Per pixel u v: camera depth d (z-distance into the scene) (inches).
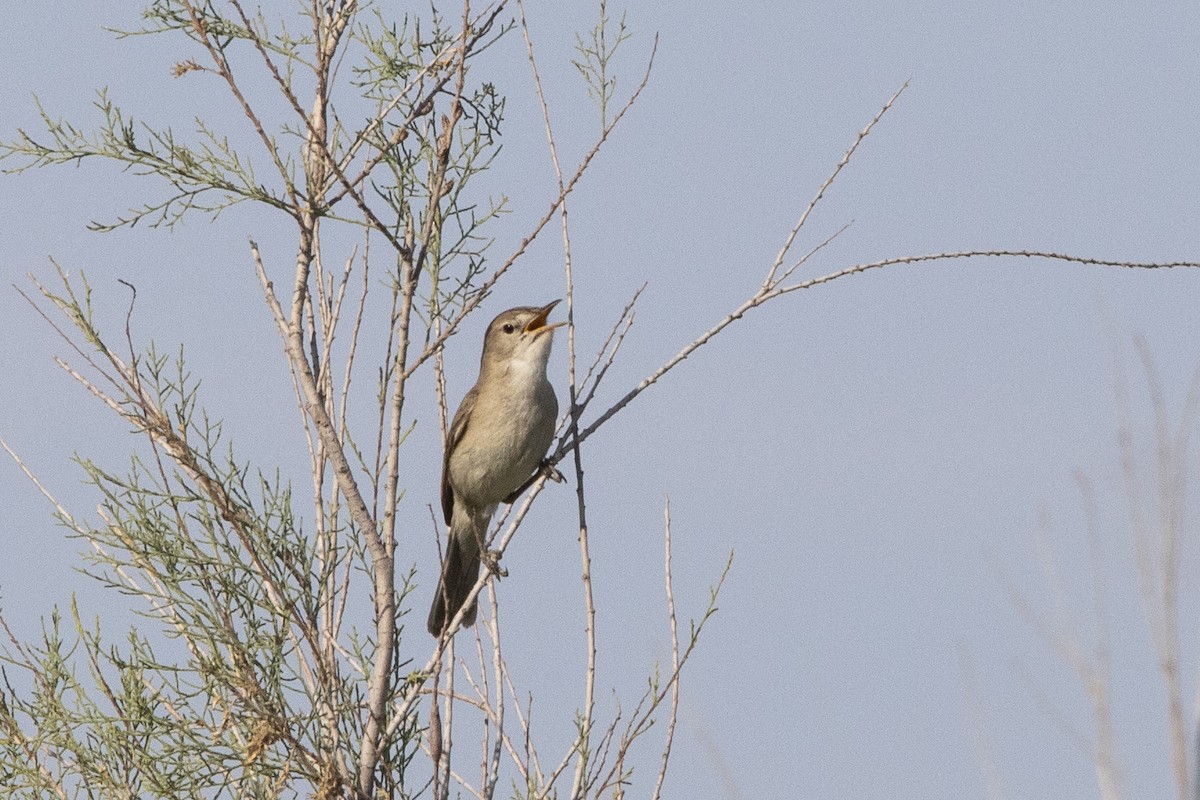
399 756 407.2
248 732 400.5
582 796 362.0
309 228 406.9
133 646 401.1
